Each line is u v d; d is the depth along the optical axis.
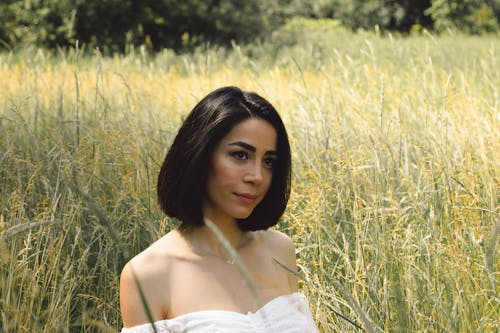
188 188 2.17
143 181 3.80
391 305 2.92
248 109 2.13
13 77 6.57
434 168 3.83
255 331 2.08
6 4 16.33
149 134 4.77
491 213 3.36
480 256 3.20
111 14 16.92
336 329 2.90
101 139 4.21
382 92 4.11
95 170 3.78
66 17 16.27
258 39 16.48
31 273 3.01
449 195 3.55
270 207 2.30
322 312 2.90
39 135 4.60
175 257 2.17
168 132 4.59
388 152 3.99
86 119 5.16
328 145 4.27
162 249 2.19
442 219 3.53
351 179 3.72
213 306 2.11
